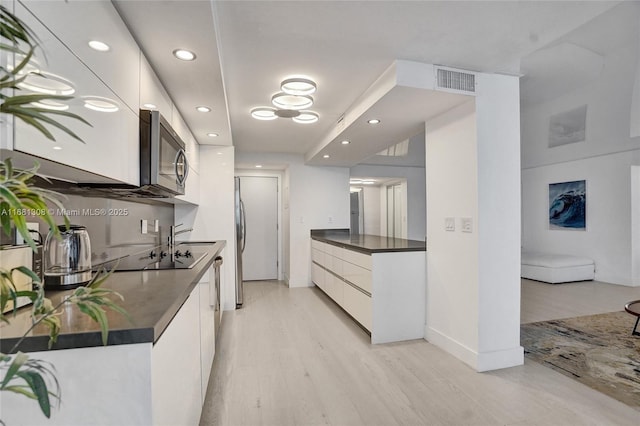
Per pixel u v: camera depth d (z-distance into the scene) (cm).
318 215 539
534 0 161
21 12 81
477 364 239
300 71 237
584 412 189
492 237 245
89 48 115
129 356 86
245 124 367
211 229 396
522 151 646
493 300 244
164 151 182
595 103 474
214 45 169
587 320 354
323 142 405
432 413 188
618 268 537
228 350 277
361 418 184
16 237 111
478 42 201
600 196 559
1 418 82
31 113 58
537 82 448
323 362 254
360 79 250
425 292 304
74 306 107
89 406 85
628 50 366
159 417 94
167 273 162
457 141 260
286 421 182
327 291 434
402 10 168
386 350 277
